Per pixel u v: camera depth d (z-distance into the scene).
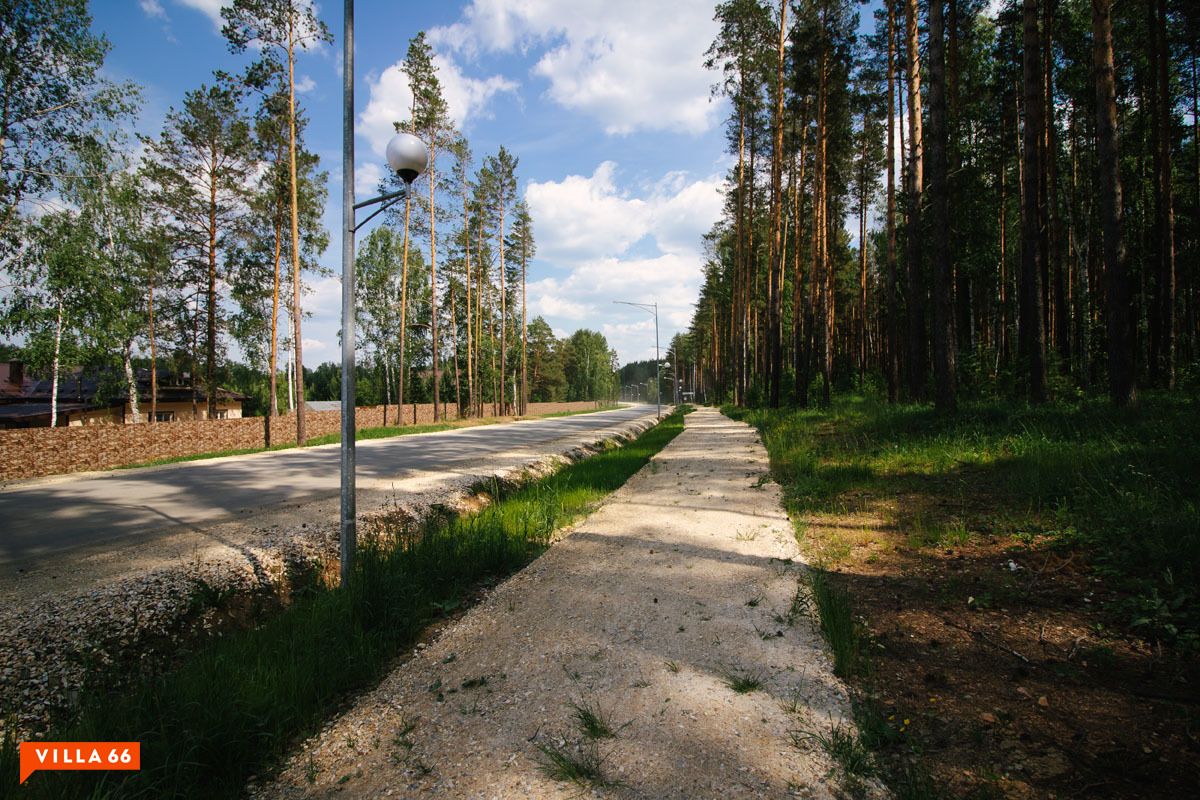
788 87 20.86
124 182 15.36
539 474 12.05
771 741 2.65
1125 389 9.13
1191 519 4.09
